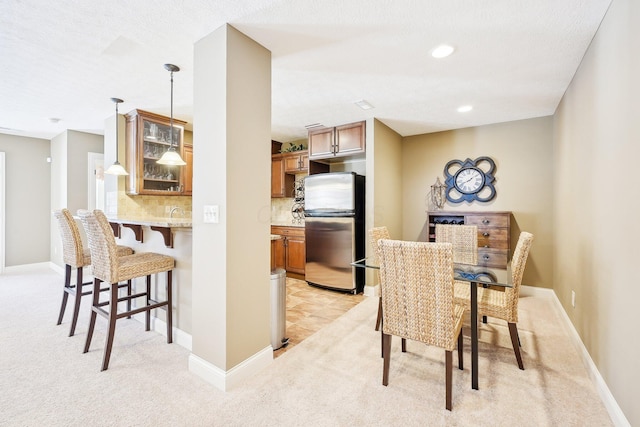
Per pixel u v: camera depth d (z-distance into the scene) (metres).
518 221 3.84
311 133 4.37
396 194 4.46
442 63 2.36
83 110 3.52
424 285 1.66
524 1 1.65
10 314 3.00
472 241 3.16
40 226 5.05
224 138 1.81
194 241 2.00
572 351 2.31
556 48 2.13
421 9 1.72
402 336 1.78
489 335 2.61
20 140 4.85
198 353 1.97
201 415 1.60
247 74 1.96
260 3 1.65
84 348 2.25
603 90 1.80
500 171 3.96
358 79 2.65
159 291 2.64
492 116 3.71
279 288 2.36
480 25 1.87
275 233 4.89
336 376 1.98
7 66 2.41
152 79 2.65
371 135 3.82
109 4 1.66
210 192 1.89
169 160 2.84
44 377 1.93
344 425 1.54
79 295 2.56
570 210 2.67
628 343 1.45
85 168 4.70
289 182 5.14
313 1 1.64
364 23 1.86
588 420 1.58
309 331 2.70
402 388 1.85
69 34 1.96
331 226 3.99
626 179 1.49
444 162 4.36
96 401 1.70
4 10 1.70
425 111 3.53
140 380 1.91
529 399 1.74
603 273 1.79
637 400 1.36
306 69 2.45
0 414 1.59
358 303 3.50
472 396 1.77
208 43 1.94
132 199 3.74
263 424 1.54
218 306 1.85
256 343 2.02
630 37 1.44
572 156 2.60
